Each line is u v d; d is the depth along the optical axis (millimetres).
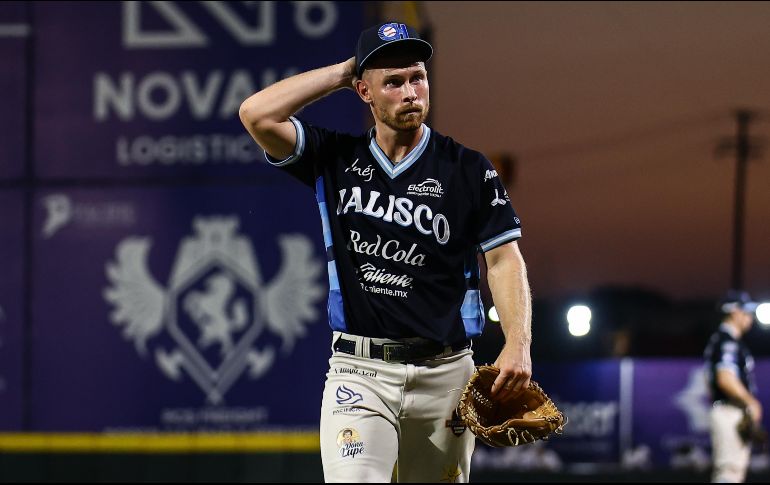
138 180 23188
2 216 23203
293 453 22844
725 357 29984
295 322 22938
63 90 23266
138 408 23078
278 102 12656
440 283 12695
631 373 33312
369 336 12773
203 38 23094
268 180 23062
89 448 23016
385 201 12609
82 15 23312
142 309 23094
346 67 12844
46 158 23250
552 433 12438
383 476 12703
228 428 22922
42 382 23109
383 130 12672
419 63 12375
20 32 23328
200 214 23094
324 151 13023
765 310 29609
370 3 22844
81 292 23172
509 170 30844
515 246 12742
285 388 22891
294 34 22906
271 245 22953
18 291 23219
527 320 12305
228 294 23000
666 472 31938
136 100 23188
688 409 33062
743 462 29828
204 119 23125
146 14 23203
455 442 13219
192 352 23062
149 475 22984
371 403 12766
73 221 23234
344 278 12867
